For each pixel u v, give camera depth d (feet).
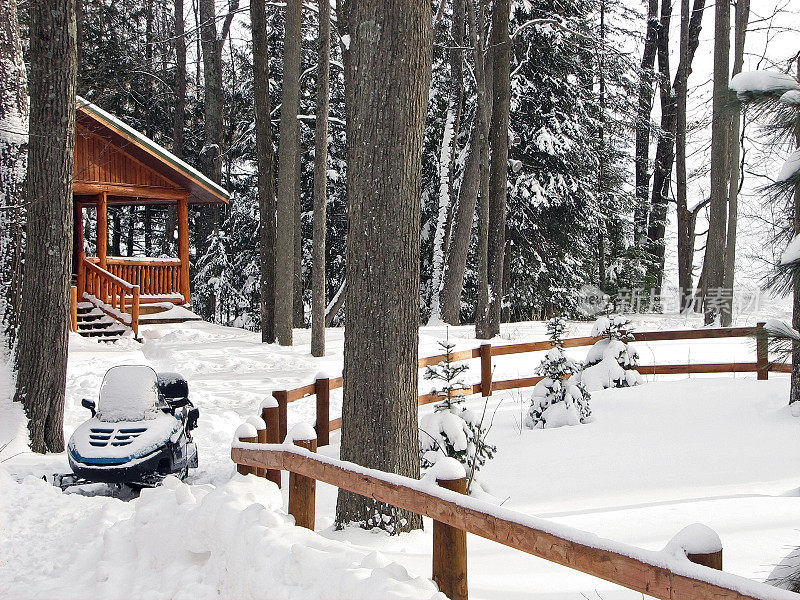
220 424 42.42
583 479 27.66
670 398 38.32
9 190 37.99
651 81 119.44
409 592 12.17
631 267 110.73
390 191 21.61
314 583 13.92
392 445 21.57
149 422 31.32
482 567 17.92
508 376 52.90
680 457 29.43
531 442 34.12
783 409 33.78
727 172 77.10
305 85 110.73
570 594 15.42
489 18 98.17
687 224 110.11
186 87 128.57
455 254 93.09
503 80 76.13
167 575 17.40
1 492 26.03
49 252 35.29
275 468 18.67
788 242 14.88
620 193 117.70
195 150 134.62
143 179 79.92
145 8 124.36
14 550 21.04
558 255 110.22
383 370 21.61
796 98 13.70
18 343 36.11
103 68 117.39
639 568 9.75
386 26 21.50
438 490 13.46
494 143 76.89
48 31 34.58
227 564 16.08
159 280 81.56
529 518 11.60
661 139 122.21
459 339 72.95
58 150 35.14
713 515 21.38
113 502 24.47
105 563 18.79
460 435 25.81
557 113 106.52
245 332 78.13
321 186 63.26
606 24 118.11
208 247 122.62
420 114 21.97
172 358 61.21
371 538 20.72
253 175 120.78
